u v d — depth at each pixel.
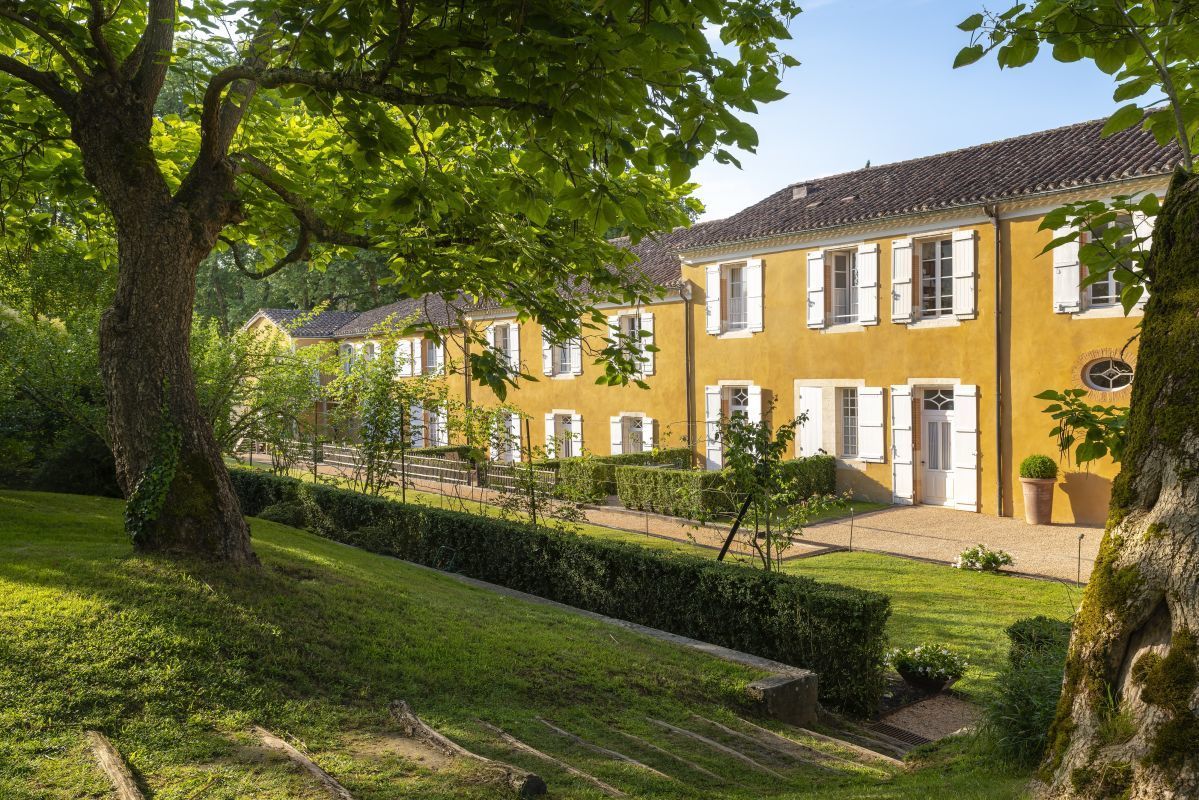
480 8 4.28
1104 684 2.99
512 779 4.36
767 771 5.32
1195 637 2.72
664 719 6.11
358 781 4.32
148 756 4.34
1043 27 3.88
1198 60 3.98
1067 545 14.06
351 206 8.20
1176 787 2.59
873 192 19.66
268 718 5.00
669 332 22.88
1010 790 3.66
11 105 7.96
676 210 7.37
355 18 4.31
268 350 16.19
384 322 19.11
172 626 5.63
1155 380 3.09
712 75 4.16
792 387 20.14
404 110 6.64
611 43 3.88
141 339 6.93
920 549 14.19
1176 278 3.16
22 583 5.98
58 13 6.71
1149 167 13.88
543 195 5.69
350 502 13.59
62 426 13.62
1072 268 15.36
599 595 9.62
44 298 14.91
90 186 8.61
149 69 7.07
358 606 6.93
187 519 6.84
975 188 16.84
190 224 7.06
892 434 18.31
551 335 8.29
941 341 17.41
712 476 17.80
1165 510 2.91
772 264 20.38
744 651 8.16
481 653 6.59
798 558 13.75
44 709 4.55
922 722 7.34
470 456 16.30
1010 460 16.47
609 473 21.19
